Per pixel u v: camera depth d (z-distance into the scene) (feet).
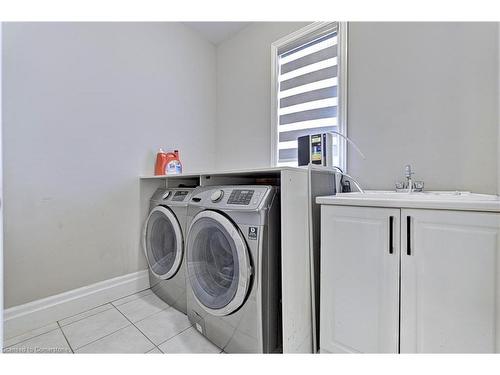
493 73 3.94
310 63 6.52
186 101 7.79
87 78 5.43
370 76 5.26
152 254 5.99
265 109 7.53
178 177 5.93
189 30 7.93
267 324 3.54
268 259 3.54
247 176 5.45
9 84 4.39
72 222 5.20
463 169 4.18
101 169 5.67
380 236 3.23
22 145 4.54
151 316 5.06
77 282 5.26
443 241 2.80
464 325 2.68
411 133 4.72
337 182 5.19
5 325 4.30
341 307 3.56
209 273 4.45
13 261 4.44
